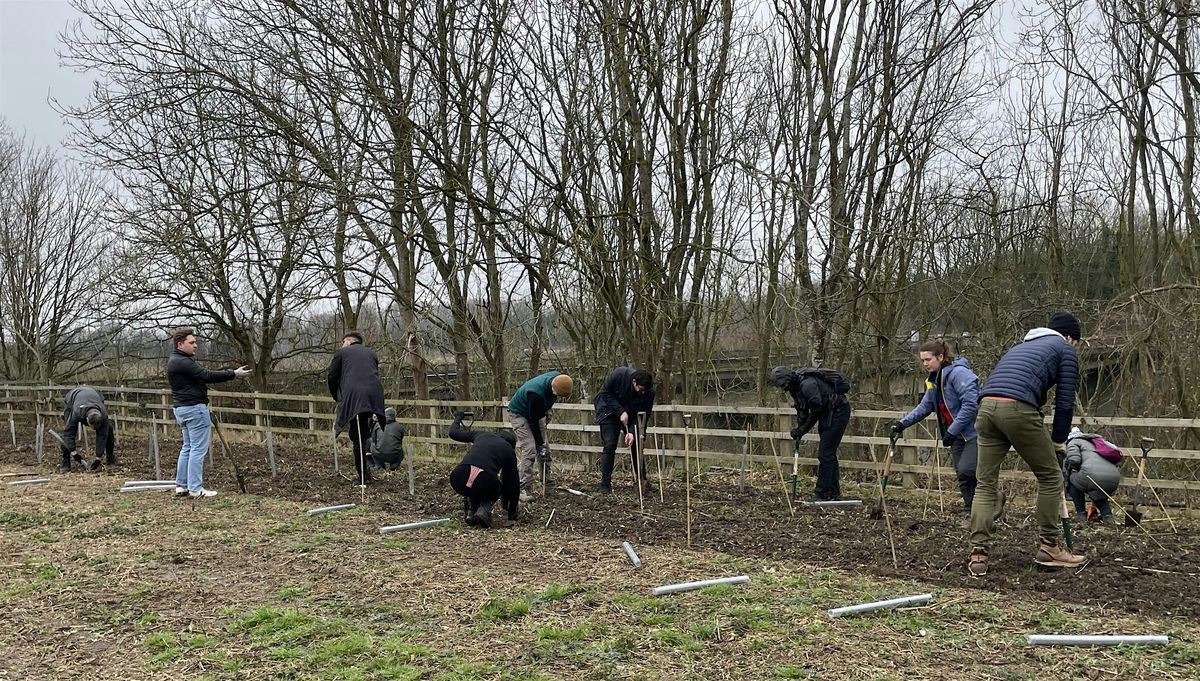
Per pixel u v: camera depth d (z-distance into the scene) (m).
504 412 11.66
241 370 9.06
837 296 11.74
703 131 11.39
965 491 7.03
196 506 8.30
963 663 4.00
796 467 8.23
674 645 4.30
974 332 13.67
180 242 12.85
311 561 6.10
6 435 15.61
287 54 11.66
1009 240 13.25
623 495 8.83
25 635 4.62
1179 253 11.59
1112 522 6.93
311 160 10.98
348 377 9.12
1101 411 11.39
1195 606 4.69
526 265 11.35
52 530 7.24
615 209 11.69
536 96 11.93
